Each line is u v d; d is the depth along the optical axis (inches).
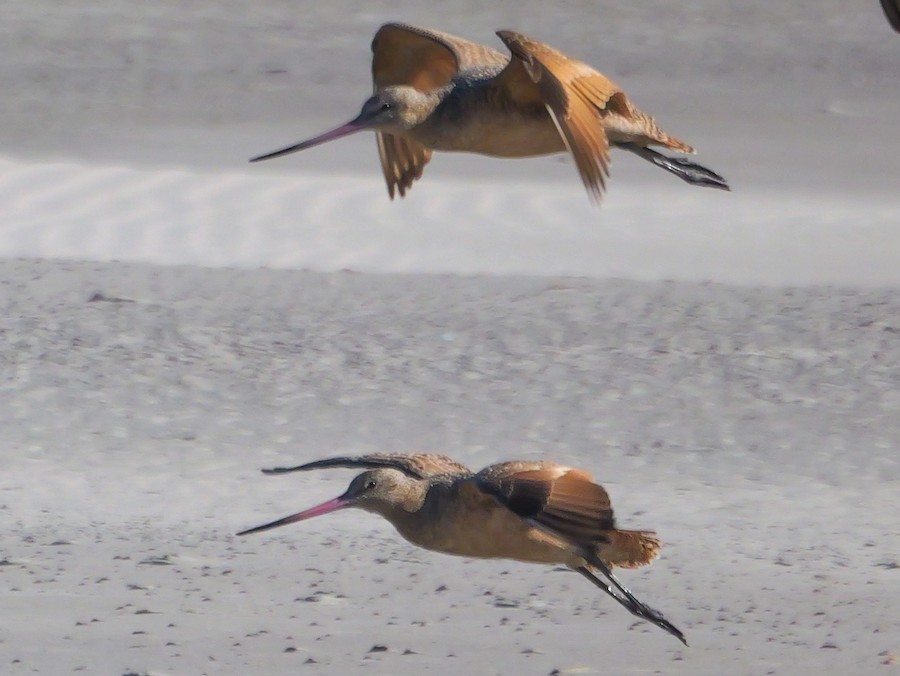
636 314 818.8
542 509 309.1
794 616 431.8
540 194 1162.0
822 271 971.9
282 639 397.1
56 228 1018.7
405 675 366.3
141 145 1317.7
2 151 1278.3
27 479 576.1
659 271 959.6
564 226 1077.1
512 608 436.5
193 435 637.3
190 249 979.9
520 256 987.3
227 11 1804.9
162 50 1647.4
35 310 788.0
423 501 354.0
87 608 422.9
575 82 353.7
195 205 1089.4
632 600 350.3
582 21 1824.6
